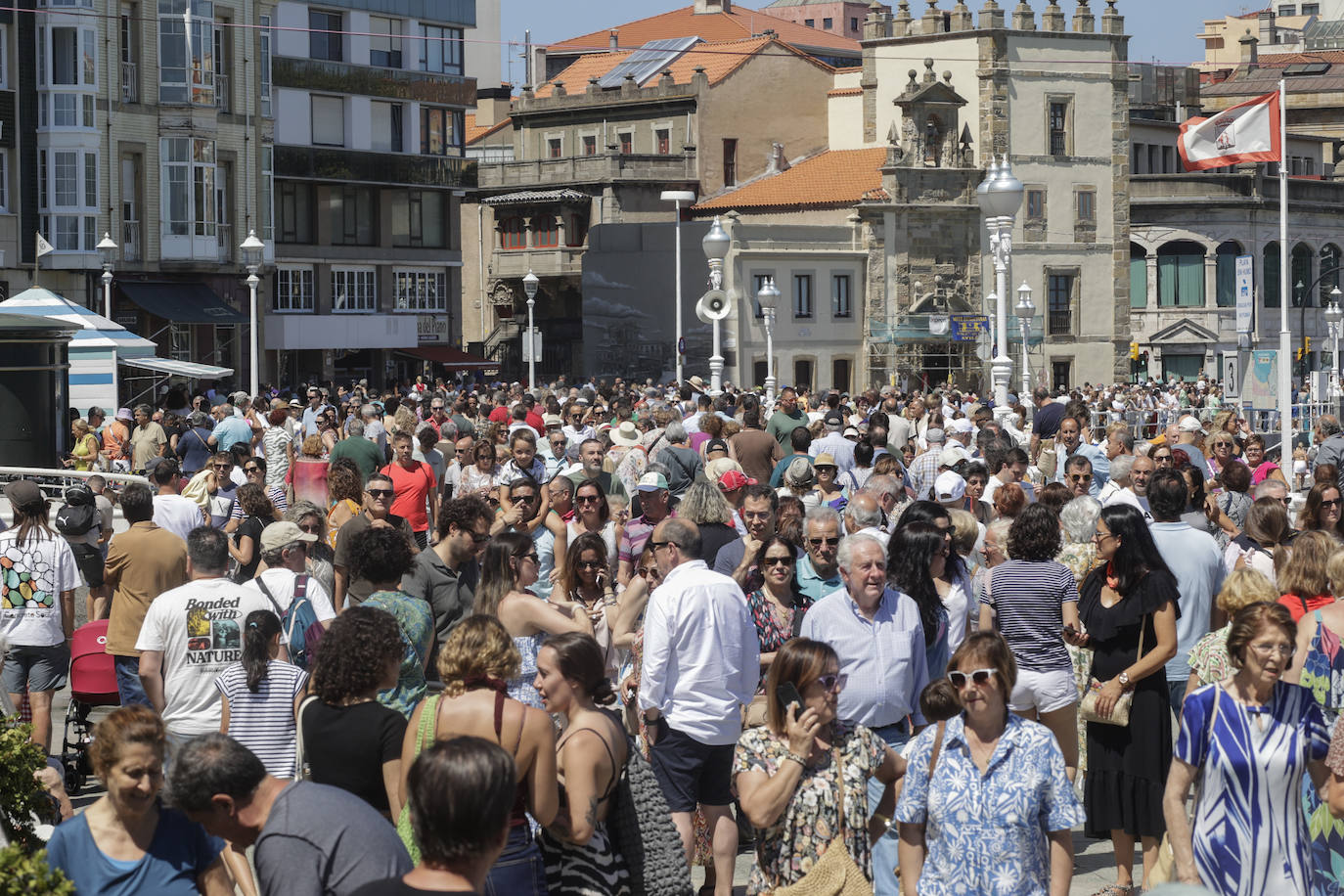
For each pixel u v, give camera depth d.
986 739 7.71
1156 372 89.38
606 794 7.95
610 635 11.94
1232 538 14.19
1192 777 8.15
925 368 75.31
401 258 69.88
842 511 15.53
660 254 71.31
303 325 64.88
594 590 12.00
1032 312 60.81
